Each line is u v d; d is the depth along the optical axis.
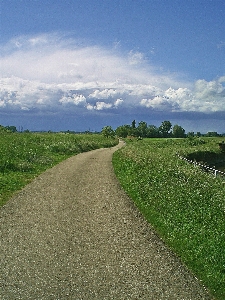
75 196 15.57
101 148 53.94
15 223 11.33
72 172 22.64
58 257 8.72
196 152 43.84
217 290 7.30
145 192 15.61
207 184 16.27
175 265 8.51
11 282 7.32
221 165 43.31
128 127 163.00
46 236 10.20
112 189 17.38
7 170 21.03
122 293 7.07
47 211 12.91
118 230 11.01
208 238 9.76
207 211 12.05
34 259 8.53
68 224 11.45
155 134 179.00
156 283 7.56
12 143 34.88
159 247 9.66
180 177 18.08
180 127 181.38
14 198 14.70
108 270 8.09
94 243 9.80
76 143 45.34
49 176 20.61
